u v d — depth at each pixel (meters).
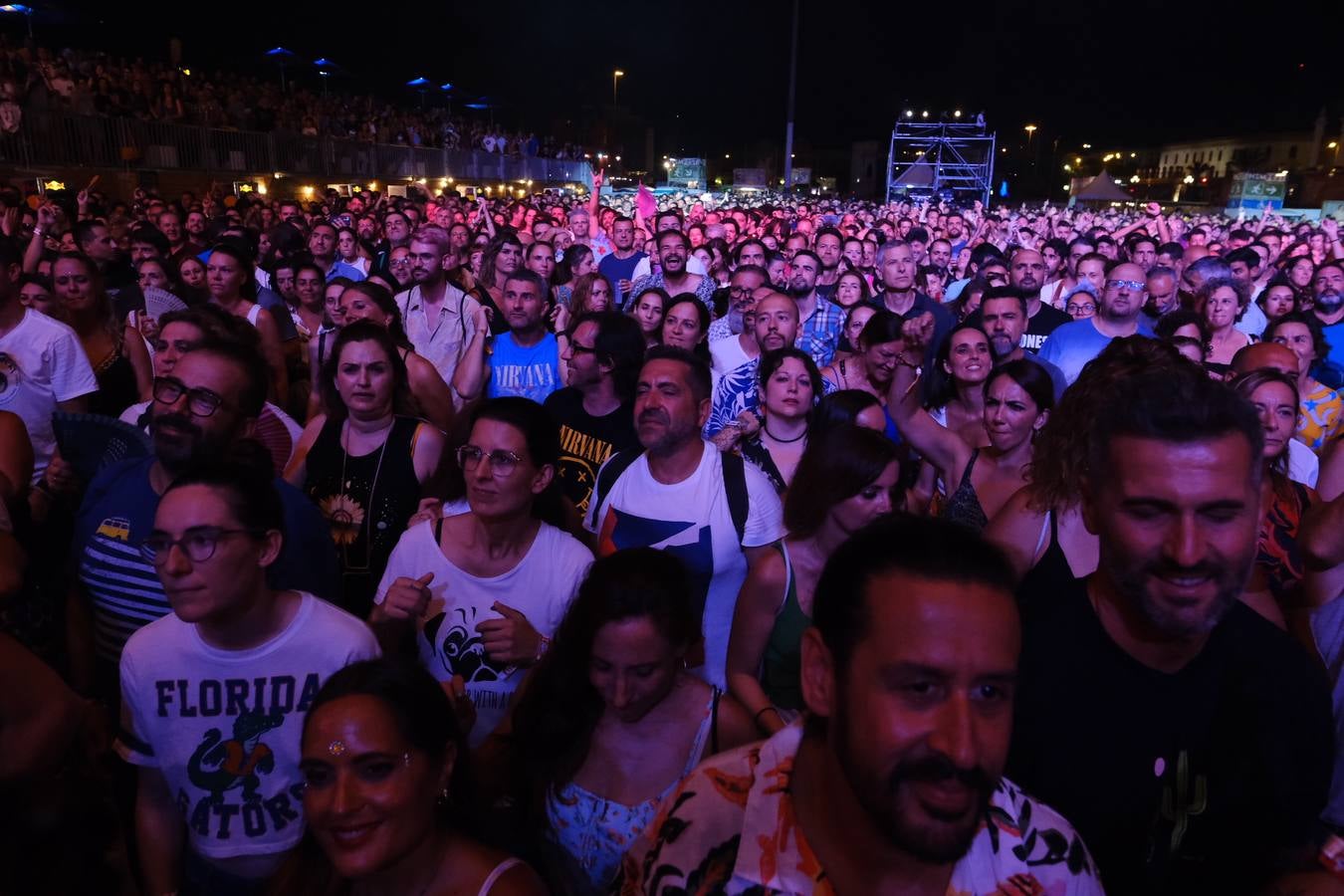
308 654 2.24
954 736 1.07
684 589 2.19
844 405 3.97
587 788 2.23
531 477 2.67
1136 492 1.47
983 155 37.81
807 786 1.27
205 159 20.52
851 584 1.16
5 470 3.02
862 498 2.77
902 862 1.21
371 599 3.54
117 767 2.57
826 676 1.21
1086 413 2.05
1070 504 1.92
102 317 5.00
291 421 3.96
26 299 5.16
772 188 55.16
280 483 2.89
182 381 2.70
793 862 1.25
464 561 2.75
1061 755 1.70
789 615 2.90
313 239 9.19
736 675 2.90
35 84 16.45
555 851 2.28
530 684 2.29
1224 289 6.26
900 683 1.10
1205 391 1.47
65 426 3.23
